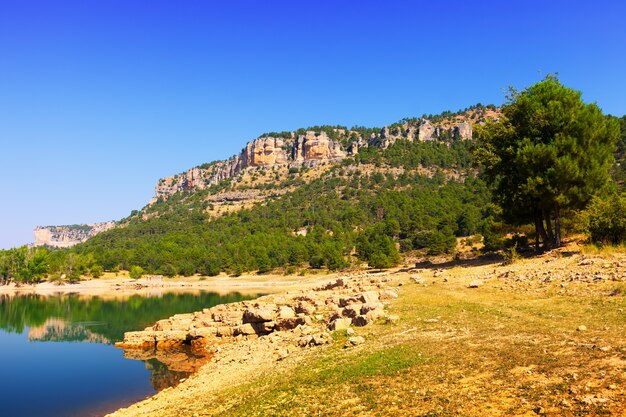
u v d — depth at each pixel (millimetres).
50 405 25250
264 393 15461
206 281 146250
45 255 153875
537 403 9867
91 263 162125
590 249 31172
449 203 177500
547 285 23656
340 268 127875
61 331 53969
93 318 66312
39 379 31203
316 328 26375
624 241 31578
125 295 114625
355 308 25203
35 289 140375
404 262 111125
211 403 16422
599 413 8805
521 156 36875
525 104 39625
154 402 20875
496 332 16641
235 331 38438
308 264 150500
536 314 18516
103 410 23844
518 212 40656
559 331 15359
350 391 13359
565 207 37594
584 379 10711
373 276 47219
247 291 116062
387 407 11500
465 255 66125
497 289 25750
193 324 41969
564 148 36031
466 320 19391
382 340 18562
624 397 9320
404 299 26438
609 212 33000
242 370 22344
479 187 192625
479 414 9914
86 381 30078
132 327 56906
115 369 32938
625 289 19219
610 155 38094
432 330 18656
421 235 133000
